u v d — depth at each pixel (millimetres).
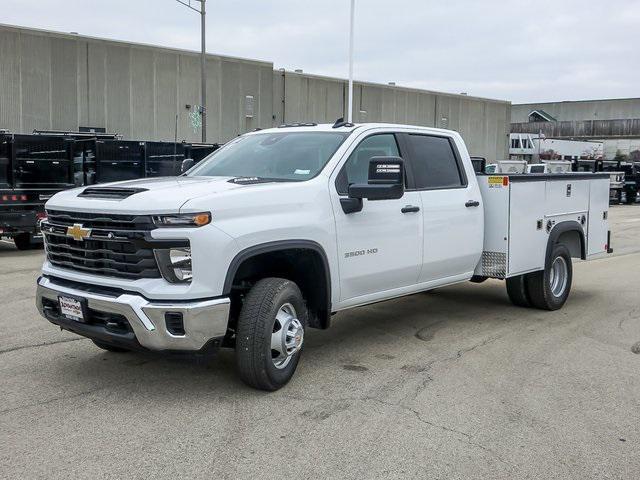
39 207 13883
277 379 4984
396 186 5258
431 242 6465
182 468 3777
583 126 92438
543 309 8188
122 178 17344
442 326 7328
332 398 4941
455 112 57188
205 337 4496
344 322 7492
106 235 4586
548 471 3826
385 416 4605
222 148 6648
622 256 14055
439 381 5395
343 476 3713
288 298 4973
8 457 3879
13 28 31875
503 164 25906
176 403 4777
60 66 33531
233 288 4969
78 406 4703
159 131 37594
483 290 9578
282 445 4102
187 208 4398
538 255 7777
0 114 31844
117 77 35625
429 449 4086
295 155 5812
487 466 3873
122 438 4168
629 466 3906
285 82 44438
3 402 4770
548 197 7879
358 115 49500
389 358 6039
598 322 7602
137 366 5629
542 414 4699
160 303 4395
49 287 4965
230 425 4398
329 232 5336
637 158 76250
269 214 4883
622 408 4844
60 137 14148
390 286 6168
